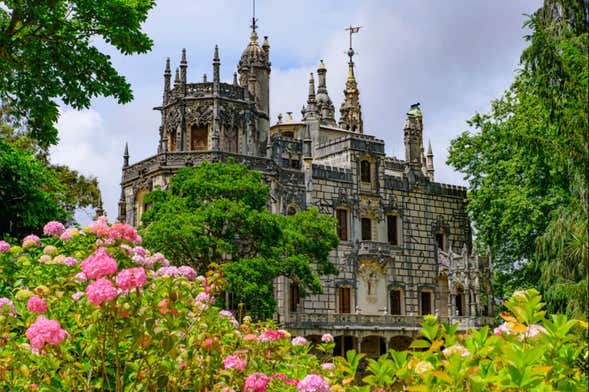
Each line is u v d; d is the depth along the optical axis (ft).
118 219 207.72
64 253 53.52
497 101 203.51
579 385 32.30
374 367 34.32
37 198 112.47
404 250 236.02
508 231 188.44
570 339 34.24
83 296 40.37
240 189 153.38
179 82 210.59
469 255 247.50
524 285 191.93
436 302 239.30
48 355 39.70
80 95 82.53
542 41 86.94
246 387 42.83
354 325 209.77
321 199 220.84
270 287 151.64
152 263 51.29
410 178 242.37
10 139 159.02
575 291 82.23
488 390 32.55
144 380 42.70
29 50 78.59
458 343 35.70
